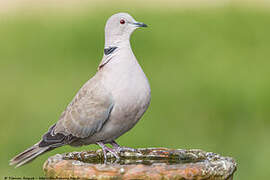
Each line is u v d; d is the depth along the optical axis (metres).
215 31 21.33
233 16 22.56
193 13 23.20
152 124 13.38
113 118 7.79
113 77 7.80
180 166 6.43
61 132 7.93
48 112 14.41
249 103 15.12
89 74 16.91
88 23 21.59
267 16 22.69
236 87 15.71
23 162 7.62
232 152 12.70
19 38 20.89
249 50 19.47
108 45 8.31
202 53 18.94
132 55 8.10
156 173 6.30
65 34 21.00
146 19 22.23
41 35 21.19
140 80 7.82
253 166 12.25
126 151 7.91
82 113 7.83
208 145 12.77
